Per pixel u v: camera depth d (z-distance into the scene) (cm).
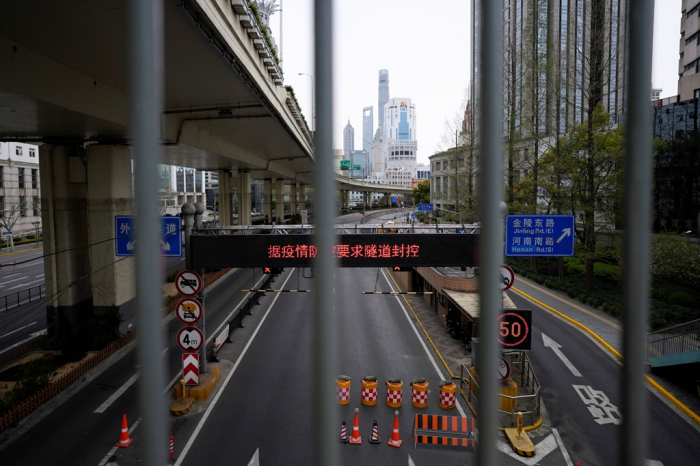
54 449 1067
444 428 1102
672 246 2192
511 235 1480
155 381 253
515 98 3353
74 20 1001
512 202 3241
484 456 249
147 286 248
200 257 1328
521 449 1061
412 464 1008
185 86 1684
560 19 3172
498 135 250
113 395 1381
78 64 1311
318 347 255
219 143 3091
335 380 258
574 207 2562
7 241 4975
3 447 1075
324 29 253
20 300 2664
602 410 1291
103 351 1692
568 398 1366
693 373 1435
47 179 1836
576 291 2602
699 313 1812
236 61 1444
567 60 2706
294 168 5931
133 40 242
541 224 1477
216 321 2238
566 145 2605
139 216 244
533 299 2612
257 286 3059
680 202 2867
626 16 262
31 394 1289
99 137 1833
